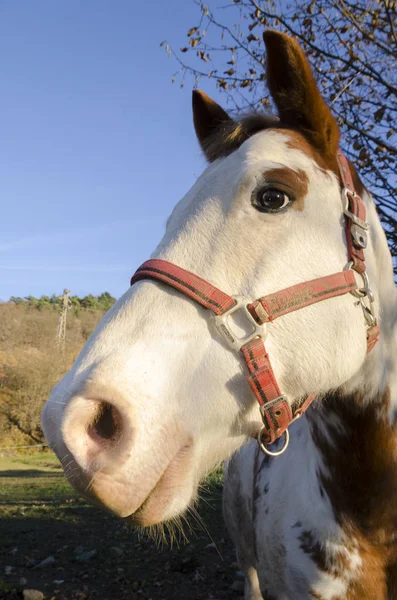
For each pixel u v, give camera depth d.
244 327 1.20
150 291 1.21
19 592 3.39
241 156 1.34
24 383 28.41
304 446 1.75
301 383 1.28
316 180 1.35
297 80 1.39
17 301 53.12
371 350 1.49
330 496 1.56
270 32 1.37
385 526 1.51
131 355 1.11
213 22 3.75
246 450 2.28
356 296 1.37
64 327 41.59
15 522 5.84
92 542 4.80
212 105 1.71
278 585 1.74
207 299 1.19
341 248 1.35
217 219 1.27
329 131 1.42
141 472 1.03
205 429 1.17
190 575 3.75
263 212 1.27
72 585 3.62
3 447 24.64
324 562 1.54
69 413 1.03
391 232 3.50
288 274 1.25
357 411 1.50
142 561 4.11
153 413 1.07
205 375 1.16
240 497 2.33
